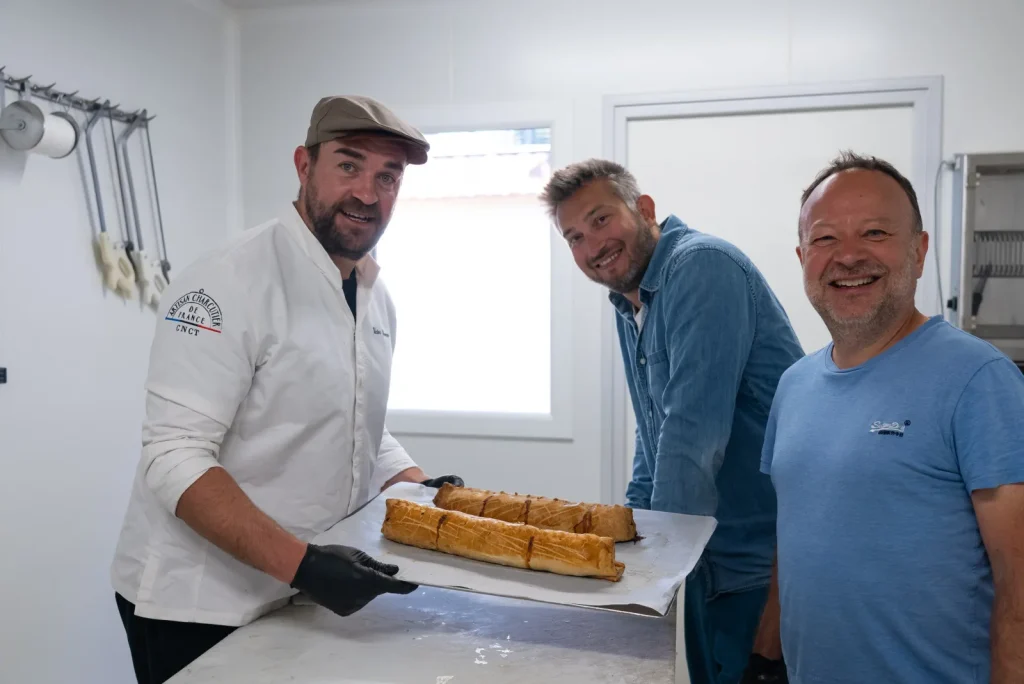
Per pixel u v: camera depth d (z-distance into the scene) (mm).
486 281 2867
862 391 1157
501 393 2885
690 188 2654
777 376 1552
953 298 2416
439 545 1240
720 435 1438
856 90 2498
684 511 1435
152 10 2488
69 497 2150
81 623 2195
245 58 2959
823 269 1176
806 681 1159
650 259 1656
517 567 1175
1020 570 967
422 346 2934
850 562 1099
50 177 2072
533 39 2732
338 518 1436
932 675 1054
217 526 1128
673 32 2633
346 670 1027
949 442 1049
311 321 1377
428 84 2822
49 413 2078
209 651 1084
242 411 1323
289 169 2947
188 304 1253
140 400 2436
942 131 2463
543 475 2797
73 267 2156
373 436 1545
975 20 2428
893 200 1152
